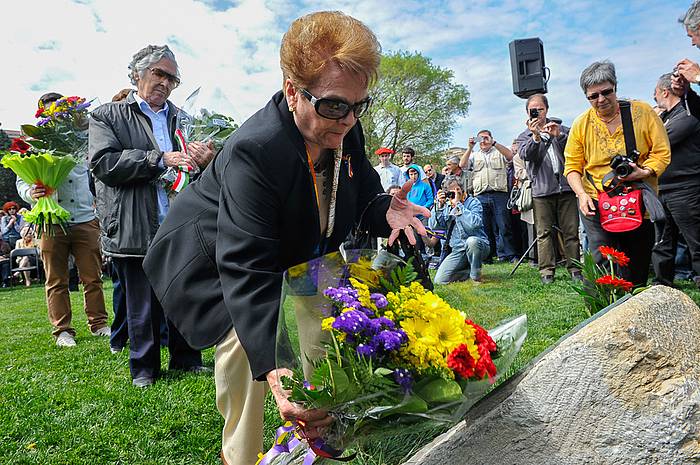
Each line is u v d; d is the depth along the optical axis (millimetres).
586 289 2881
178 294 2158
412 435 1928
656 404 1514
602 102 4391
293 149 1933
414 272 1772
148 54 4238
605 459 1522
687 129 5289
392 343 1442
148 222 4066
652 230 4484
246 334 1734
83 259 6000
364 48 1737
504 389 1686
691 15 4043
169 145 4398
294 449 1985
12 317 8461
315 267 1697
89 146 4141
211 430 3277
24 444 3168
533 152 6914
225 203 1934
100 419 3484
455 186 6191
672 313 1737
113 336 5324
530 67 7555
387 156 10781
